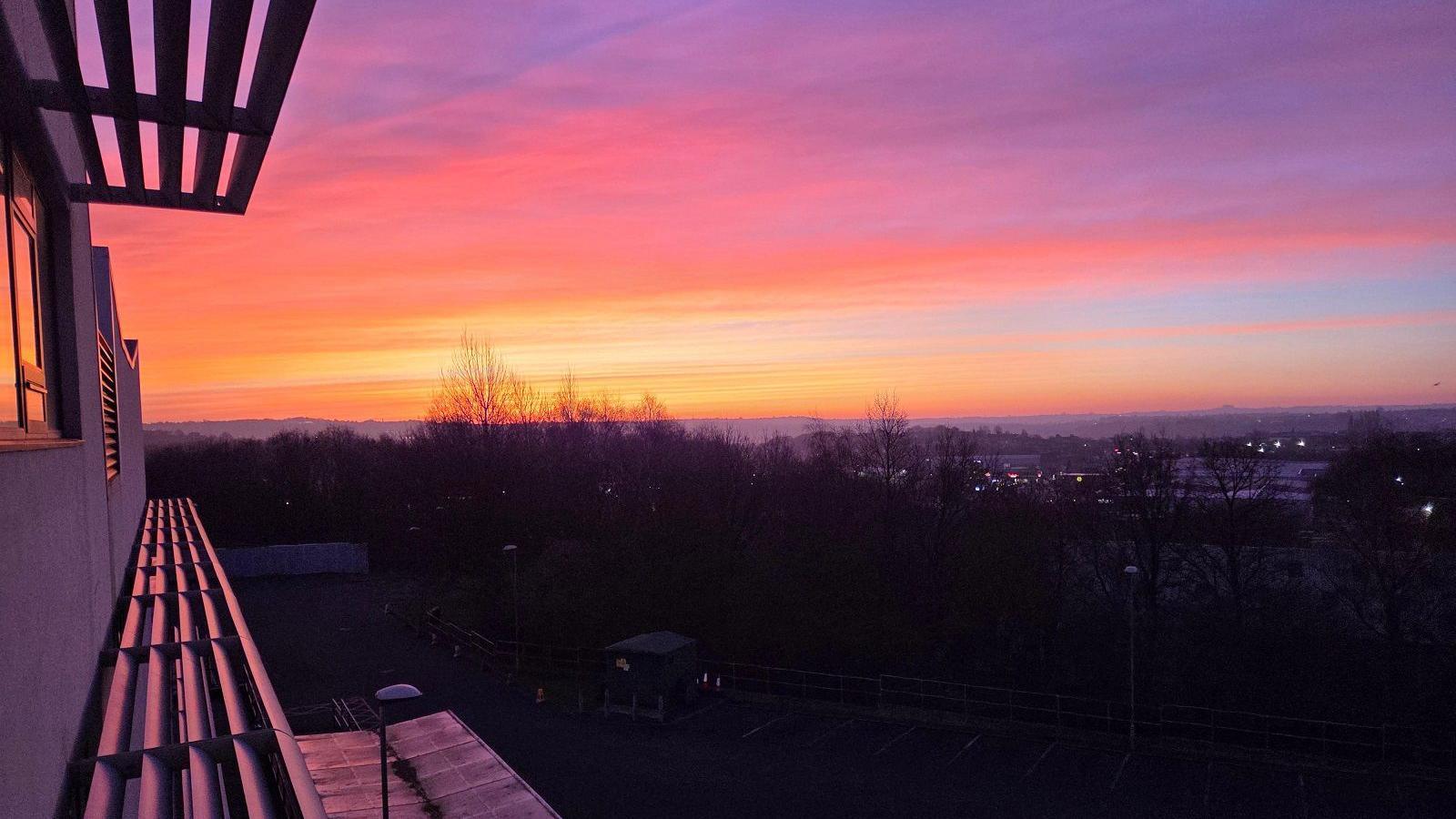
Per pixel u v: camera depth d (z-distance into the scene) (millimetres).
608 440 64625
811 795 22234
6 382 4145
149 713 4895
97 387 7344
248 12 3502
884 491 46219
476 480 53062
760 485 52531
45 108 4340
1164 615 36438
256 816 3748
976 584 38062
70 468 5051
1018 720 29625
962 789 22750
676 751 25547
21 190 4738
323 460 87125
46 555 4027
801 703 30406
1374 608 34656
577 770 23984
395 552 64188
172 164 5598
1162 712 28797
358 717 28297
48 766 3943
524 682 32938
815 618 36250
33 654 3646
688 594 38188
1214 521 37438
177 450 88688
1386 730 27656
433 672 34094
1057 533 41219
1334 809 21578
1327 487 38438
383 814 12398
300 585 55406
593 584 40094
